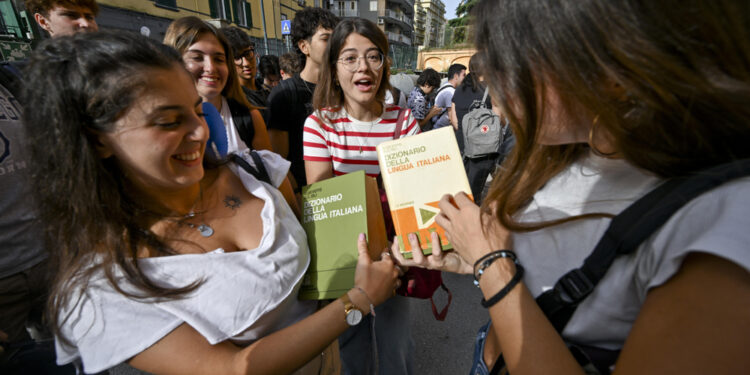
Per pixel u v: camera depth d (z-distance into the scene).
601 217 0.52
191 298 0.69
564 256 0.56
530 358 0.48
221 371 0.65
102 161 0.66
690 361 0.32
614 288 0.48
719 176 0.38
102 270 0.65
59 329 0.66
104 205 0.64
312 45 2.17
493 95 0.50
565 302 0.52
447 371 1.86
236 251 0.83
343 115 1.55
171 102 0.63
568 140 0.53
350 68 1.40
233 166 0.99
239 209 0.88
